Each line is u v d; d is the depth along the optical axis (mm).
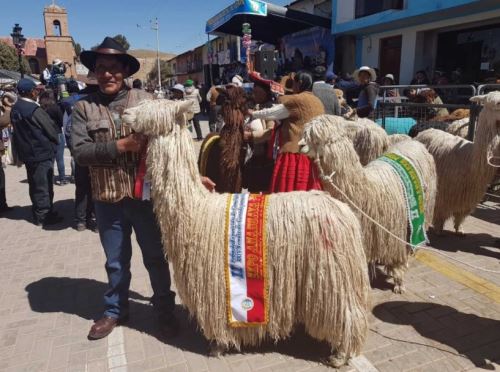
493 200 6488
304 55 17656
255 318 2777
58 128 8344
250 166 4469
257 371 2893
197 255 2750
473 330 3287
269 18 15523
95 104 3043
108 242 3266
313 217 2633
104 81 2986
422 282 4070
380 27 13617
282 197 2791
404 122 7324
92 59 3117
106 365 3029
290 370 2885
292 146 3773
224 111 4145
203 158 4219
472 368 2865
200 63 42406
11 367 3045
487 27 11602
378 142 4418
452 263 4453
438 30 12773
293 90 4738
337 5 14875
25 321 3668
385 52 14648
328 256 2600
